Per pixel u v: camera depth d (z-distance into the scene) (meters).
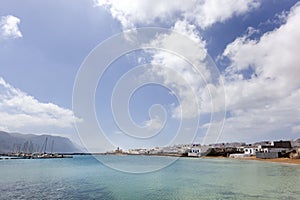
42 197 16.50
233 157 64.94
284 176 24.59
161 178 25.08
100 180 24.53
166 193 16.97
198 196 15.66
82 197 16.27
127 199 15.39
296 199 14.31
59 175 30.08
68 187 20.34
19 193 17.94
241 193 16.20
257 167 35.31
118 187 19.89
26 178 27.23
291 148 61.12
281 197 14.88
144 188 19.20
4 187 20.64
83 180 24.78
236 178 23.80
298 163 40.56
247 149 68.06
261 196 15.20
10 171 35.97
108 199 15.52
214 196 15.54
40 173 32.78
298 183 19.98
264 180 21.95
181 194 16.50
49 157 91.69
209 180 22.83
